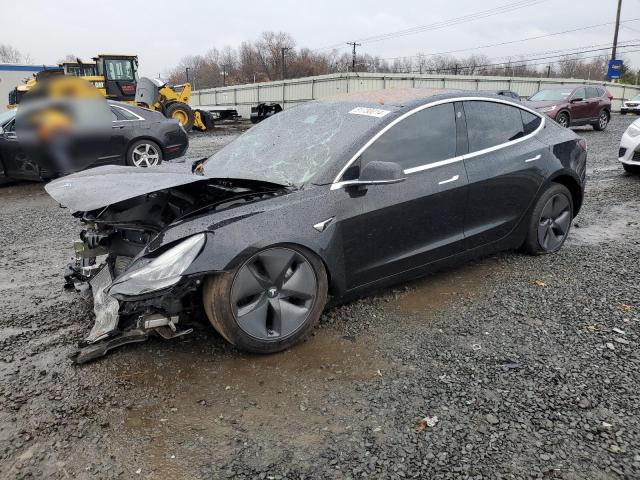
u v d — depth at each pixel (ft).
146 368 9.81
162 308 9.71
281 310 10.18
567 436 7.84
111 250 12.14
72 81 28.43
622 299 12.61
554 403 8.61
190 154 44.83
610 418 8.22
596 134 59.82
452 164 12.69
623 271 14.46
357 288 11.41
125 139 31.22
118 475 7.23
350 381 9.37
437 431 8.01
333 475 7.18
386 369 9.74
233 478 7.15
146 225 11.57
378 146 11.54
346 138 11.60
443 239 12.71
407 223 11.83
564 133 15.87
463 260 13.48
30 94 27.58
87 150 29.48
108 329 10.34
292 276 10.30
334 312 12.09
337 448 7.70
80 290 13.42
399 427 8.12
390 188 11.51
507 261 15.28
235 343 9.86
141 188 10.09
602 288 13.29
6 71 107.86
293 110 14.38
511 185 13.88
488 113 13.93
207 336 10.94
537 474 7.12
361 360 10.07
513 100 14.83
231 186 11.05
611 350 10.26
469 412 8.44
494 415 8.34
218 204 10.43
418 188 11.92
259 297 10.02
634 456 7.41
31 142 27.71
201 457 7.55
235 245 9.49
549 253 15.80
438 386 9.16
